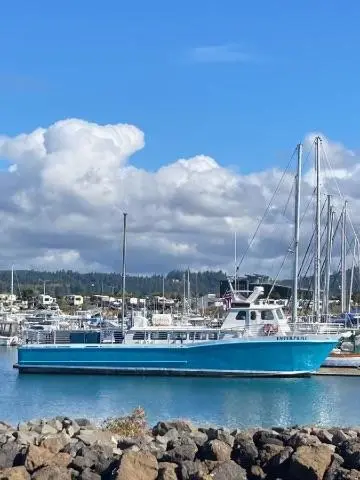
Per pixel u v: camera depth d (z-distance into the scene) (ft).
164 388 178.50
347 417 140.87
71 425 80.79
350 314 265.95
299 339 191.31
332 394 169.48
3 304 593.83
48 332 209.77
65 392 173.99
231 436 68.80
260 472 62.08
